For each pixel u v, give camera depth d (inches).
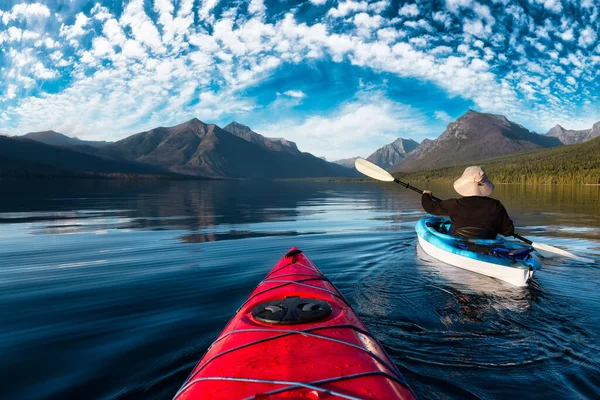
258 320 76.6
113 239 313.4
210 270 202.4
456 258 192.4
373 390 54.9
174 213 554.6
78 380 89.8
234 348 68.2
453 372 90.4
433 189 1663.4
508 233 189.6
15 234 341.1
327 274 184.7
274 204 761.6
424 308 134.4
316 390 53.3
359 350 66.9
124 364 96.9
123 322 126.7
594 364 93.9
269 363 61.5
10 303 149.3
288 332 71.9
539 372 90.3
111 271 201.9
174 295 157.2
